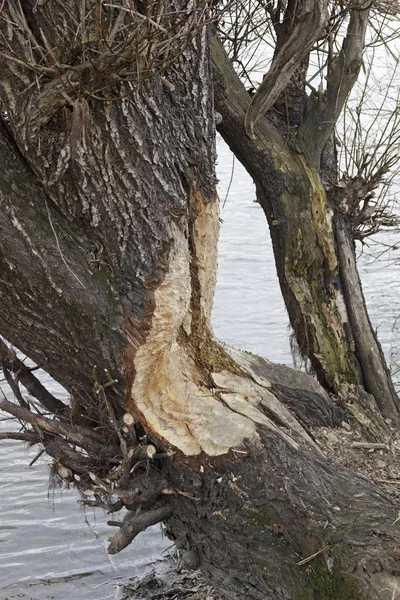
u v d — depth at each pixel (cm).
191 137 405
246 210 1376
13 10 321
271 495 402
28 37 328
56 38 327
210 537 418
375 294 1022
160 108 379
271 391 482
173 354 409
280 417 445
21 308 377
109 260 386
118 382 398
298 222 542
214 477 409
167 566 582
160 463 420
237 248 1225
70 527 633
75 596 555
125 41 310
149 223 383
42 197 373
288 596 396
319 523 393
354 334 559
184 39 338
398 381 785
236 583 420
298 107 555
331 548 386
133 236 382
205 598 527
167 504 426
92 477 409
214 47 536
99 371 397
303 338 558
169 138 390
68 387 421
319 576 386
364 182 561
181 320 400
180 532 432
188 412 411
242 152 542
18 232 364
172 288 391
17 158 370
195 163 405
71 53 331
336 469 425
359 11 522
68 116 342
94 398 416
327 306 556
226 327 974
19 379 444
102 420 416
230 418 415
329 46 538
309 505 398
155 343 392
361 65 532
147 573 575
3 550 607
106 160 366
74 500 667
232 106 530
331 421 515
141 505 424
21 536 622
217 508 410
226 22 602
